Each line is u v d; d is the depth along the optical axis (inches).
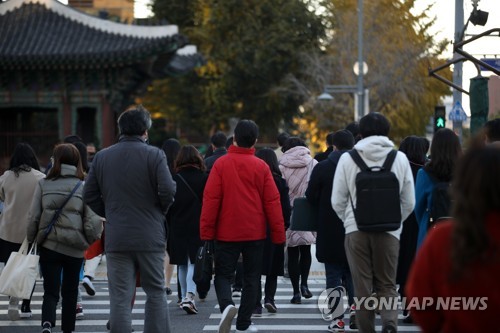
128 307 586.2
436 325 280.4
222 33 4128.9
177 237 826.8
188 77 4175.7
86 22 2738.7
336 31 3668.8
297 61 4057.6
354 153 599.5
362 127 605.0
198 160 826.2
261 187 658.2
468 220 262.4
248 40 4045.3
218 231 660.1
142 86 2997.0
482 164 263.0
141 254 584.7
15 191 763.4
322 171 700.7
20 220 763.4
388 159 593.3
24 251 673.0
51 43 2687.0
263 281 1068.5
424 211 648.4
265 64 4025.6
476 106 1291.8
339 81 3580.2
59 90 2728.8
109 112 2733.8
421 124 3636.8
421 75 3555.6
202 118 4168.3
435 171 639.8
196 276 697.6
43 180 662.5
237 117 4175.7
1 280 661.3
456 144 637.3
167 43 2556.6
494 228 261.7
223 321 655.8
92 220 657.6
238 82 4092.0
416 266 278.7
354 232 598.5
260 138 4220.0
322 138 3814.0
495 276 261.4
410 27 3644.2
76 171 666.8
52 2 2780.5
